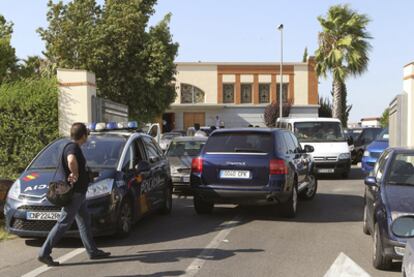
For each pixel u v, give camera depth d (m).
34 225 7.71
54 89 14.64
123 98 23.58
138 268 6.64
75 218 7.15
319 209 11.57
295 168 10.57
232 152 9.99
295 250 7.63
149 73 23.33
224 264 6.83
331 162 17.83
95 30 22.61
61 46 22.78
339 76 32.69
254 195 9.73
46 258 6.73
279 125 22.33
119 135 9.62
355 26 32.62
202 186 10.05
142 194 9.23
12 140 14.51
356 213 11.03
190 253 7.44
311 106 44.00
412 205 6.42
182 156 14.42
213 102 43.72
